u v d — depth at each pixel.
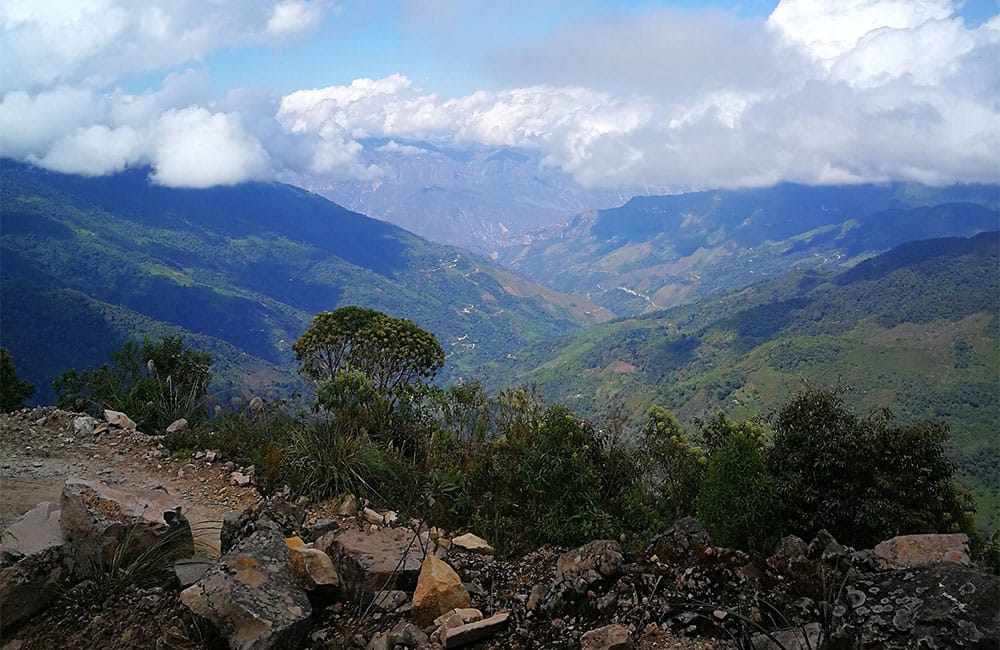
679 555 4.47
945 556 3.99
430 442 8.81
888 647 3.12
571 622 4.08
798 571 4.04
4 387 12.53
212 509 7.44
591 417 8.40
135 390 11.73
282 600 4.21
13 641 4.36
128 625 4.37
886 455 6.43
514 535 6.29
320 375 14.73
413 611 4.36
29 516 5.26
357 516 6.88
